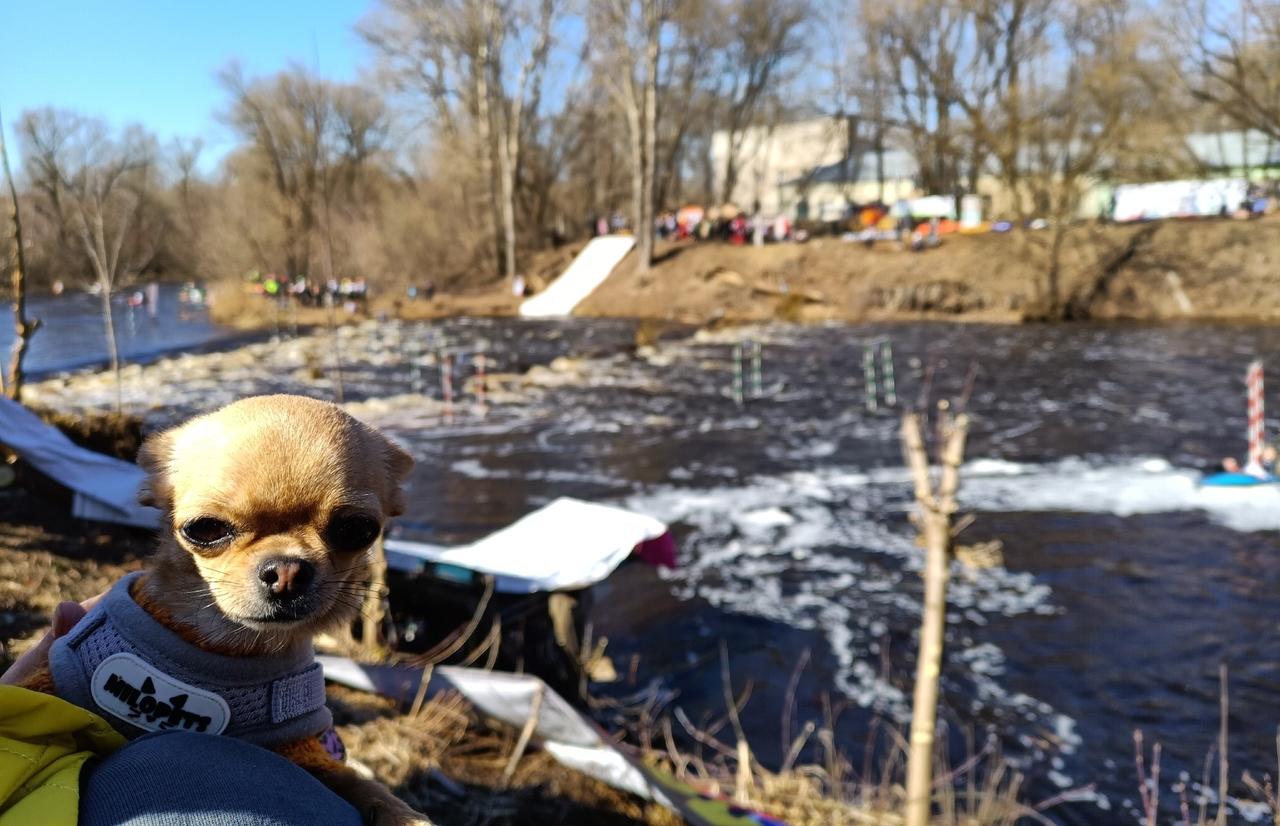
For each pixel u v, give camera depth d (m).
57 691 1.52
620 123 63.53
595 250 57.03
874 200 66.94
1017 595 10.79
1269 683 8.62
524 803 4.80
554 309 50.50
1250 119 43.56
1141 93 44.91
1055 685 8.72
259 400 1.69
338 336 39.41
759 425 20.89
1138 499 14.23
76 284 64.62
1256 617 10.00
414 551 8.20
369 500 1.60
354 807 1.45
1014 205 46.16
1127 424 19.73
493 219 57.91
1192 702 8.37
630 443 19.31
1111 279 41.78
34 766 1.22
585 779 5.23
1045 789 7.14
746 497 15.09
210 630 1.52
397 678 5.73
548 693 5.32
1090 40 46.88
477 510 14.77
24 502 8.86
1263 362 27.06
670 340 37.47
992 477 15.90
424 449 18.92
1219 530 12.70
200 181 65.38
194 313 53.88
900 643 9.64
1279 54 41.53
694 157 74.56
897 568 11.74
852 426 20.64
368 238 55.72
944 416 5.77
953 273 43.88
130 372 28.23
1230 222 43.28
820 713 8.29
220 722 1.52
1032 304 41.69
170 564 1.58
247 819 1.16
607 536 8.30
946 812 6.02
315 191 54.88
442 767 4.95
